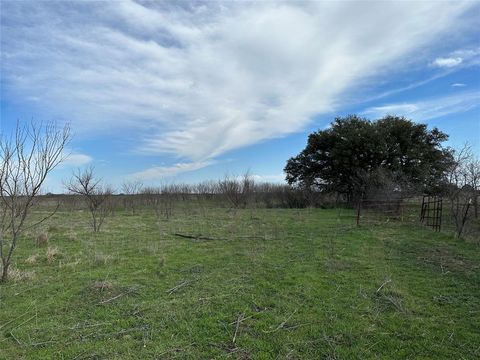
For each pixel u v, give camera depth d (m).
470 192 14.88
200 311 5.53
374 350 4.54
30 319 5.16
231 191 26.98
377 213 20.34
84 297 6.01
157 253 9.38
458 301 6.20
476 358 4.39
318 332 4.95
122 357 4.21
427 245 10.80
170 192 28.28
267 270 7.85
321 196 29.50
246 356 4.33
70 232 12.48
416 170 25.50
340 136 28.41
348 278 7.34
